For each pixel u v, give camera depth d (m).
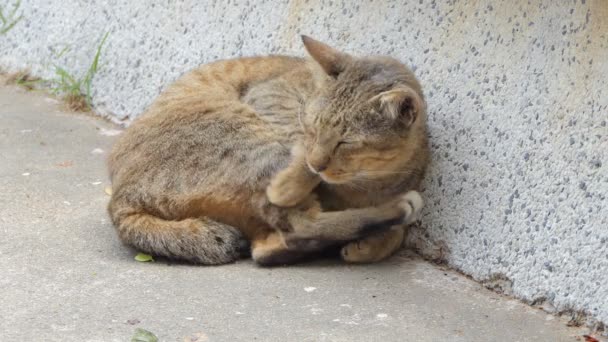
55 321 4.47
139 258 5.25
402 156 5.22
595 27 4.81
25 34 8.38
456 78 5.41
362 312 4.69
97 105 7.66
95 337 4.33
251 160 5.28
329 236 5.18
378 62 5.37
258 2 6.76
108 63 7.65
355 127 5.07
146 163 5.41
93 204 6.00
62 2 8.16
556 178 4.84
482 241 5.11
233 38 6.85
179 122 5.50
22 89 8.12
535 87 5.02
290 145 5.41
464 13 5.48
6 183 6.25
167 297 4.77
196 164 5.34
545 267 4.81
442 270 5.26
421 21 5.70
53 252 5.29
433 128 5.47
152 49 7.36
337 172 5.13
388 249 5.34
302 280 5.05
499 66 5.21
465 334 4.51
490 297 4.95
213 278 5.04
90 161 6.73
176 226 5.23
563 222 4.77
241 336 4.38
